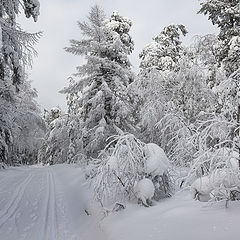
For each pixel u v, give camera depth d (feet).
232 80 22.79
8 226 25.57
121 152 25.62
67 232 24.80
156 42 68.33
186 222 17.87
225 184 20.36
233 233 14.37
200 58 47.39
